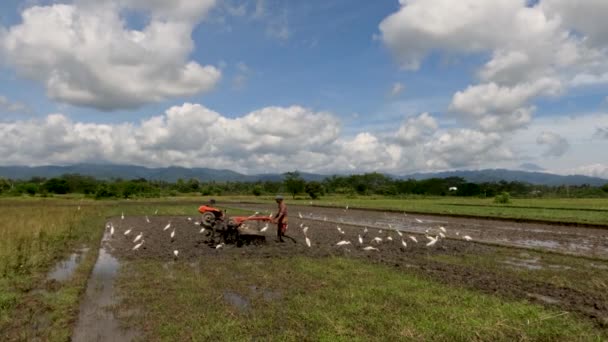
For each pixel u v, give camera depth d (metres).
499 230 26.22
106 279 12.14
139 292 10.47
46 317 8.60
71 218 29.73
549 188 104.75
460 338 7.35
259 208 48.84
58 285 11.19
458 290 10.53
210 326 7.96
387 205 53.53
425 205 52.81
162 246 18.50
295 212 42.94
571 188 102.38
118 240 20.62
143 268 13.52
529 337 7.46
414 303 9.30
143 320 8.38
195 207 47.62
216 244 18.89
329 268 13.25
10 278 11.88
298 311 8.77
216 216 24.58
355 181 110.12
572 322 8.18
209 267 13.62
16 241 17.91
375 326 7.89
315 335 7.48
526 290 10.89
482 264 14.62
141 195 78.38
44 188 90.81
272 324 8.04
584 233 24.62
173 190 102.12
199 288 10.83
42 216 29.97
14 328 7.98
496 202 56.84
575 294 10.55
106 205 51.03
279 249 17.58
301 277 12.01
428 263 14.67
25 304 9.38
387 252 17.25
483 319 8.25
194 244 19.06
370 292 10.26
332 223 30.69
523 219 31.41
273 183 110.50
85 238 20.92
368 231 25.31
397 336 7.40
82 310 9.13
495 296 10.11
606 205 49.19
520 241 21.33
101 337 7.55
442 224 30.25
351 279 11.68
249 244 18.97
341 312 8.67
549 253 17.08
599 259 15.57
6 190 86.31
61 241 19.30
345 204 56.47
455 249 18.20
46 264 14.28
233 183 119.50
